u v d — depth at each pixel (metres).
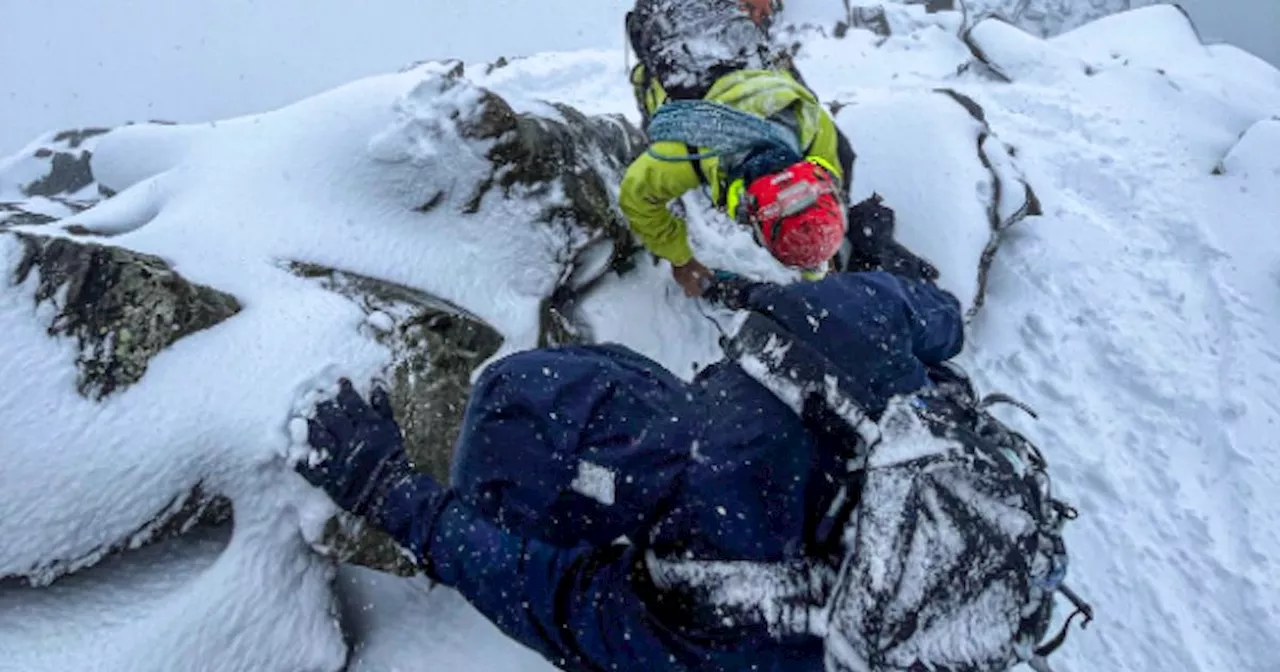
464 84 2.77
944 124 3.67
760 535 1.30
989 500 1.19
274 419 1.98
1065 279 3.58
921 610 1.10
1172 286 3.54
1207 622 2.68
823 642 1.24
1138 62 5.06
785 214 2.22
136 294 2.00
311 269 2.46
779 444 1.35
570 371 1.63
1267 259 3.55
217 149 2.89
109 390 1.93
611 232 3.09
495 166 2.77
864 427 1.27
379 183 2.69
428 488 1.80
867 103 3.84
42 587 1.89
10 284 1.94
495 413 1.62
